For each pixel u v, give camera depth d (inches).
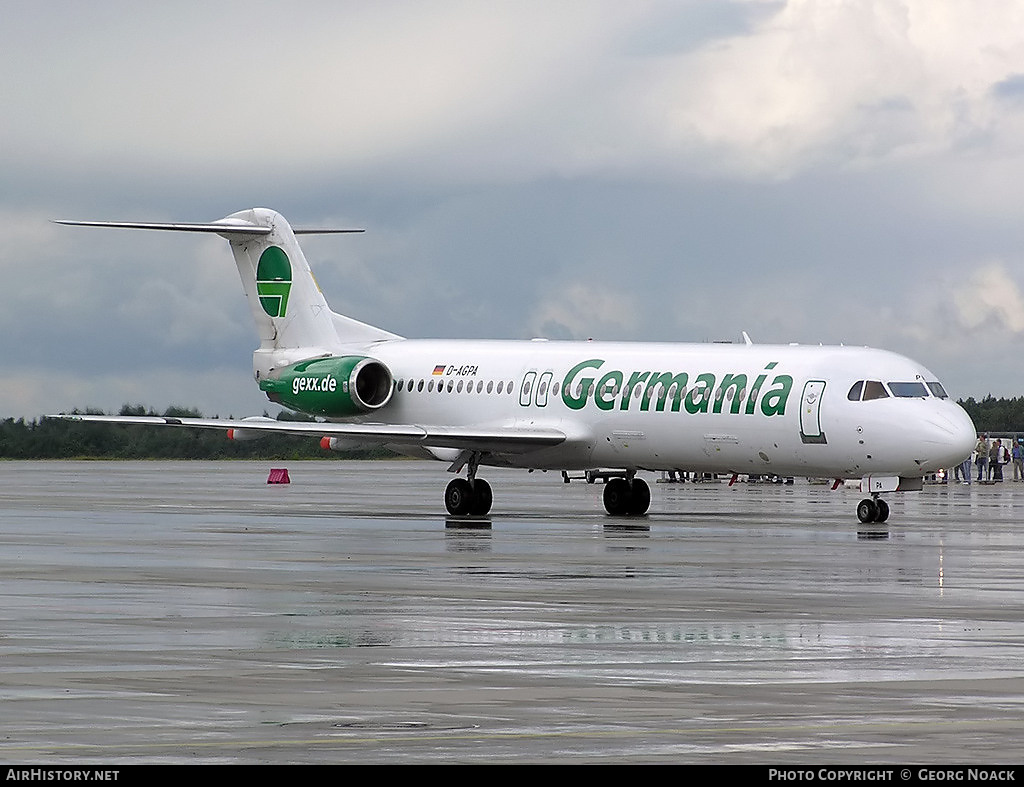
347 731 1605.6
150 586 2972.4
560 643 2233.0
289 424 5467.5
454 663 2044.8
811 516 5605.3
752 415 5024.6
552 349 5679.1
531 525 4953.3
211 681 1898.4
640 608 2657.5
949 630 2386.8
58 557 3619.6
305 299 6264.8
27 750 1507.1
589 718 1678.2
